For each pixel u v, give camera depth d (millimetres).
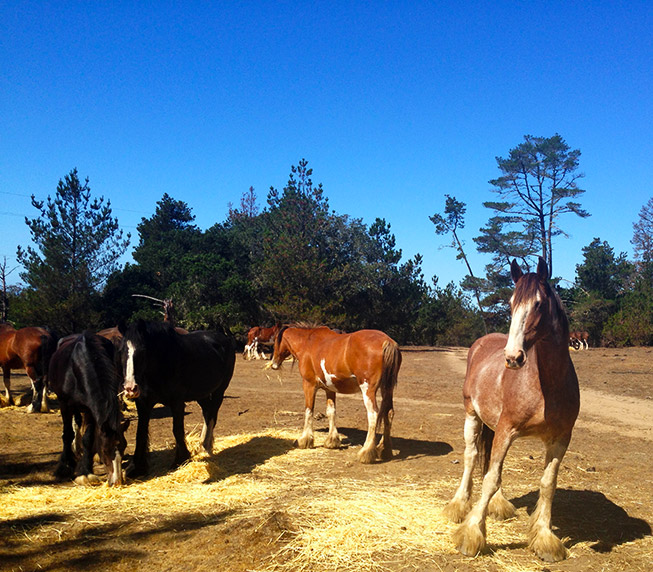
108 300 30094
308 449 7613
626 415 10930
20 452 7145
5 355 10539
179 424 6520
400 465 6719
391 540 4254
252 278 33000
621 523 4750
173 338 6395
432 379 17844
